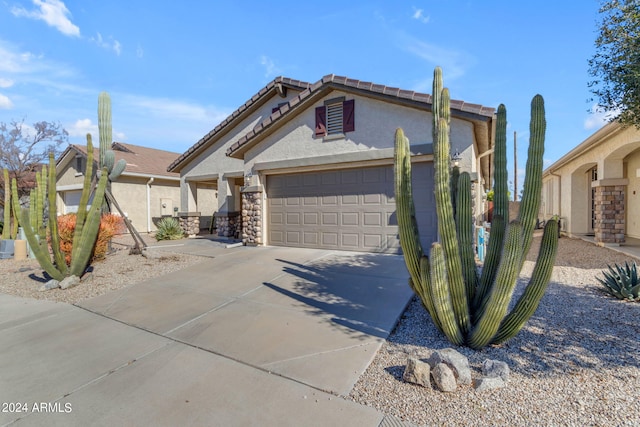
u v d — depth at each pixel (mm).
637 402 2805
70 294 6594
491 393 2988
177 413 2877
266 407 2932
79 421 2803
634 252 9367
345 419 2736
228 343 4242
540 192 3508
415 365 3199
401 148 4020
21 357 3994
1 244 11461
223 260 9078
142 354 4012
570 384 3098
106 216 9922
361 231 9672
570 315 4840
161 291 6590
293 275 7309
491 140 9391
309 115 10305
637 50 4578
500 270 3293
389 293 5910
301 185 10750
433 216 8688
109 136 10633
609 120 5598
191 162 16266
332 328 4594
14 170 18797
